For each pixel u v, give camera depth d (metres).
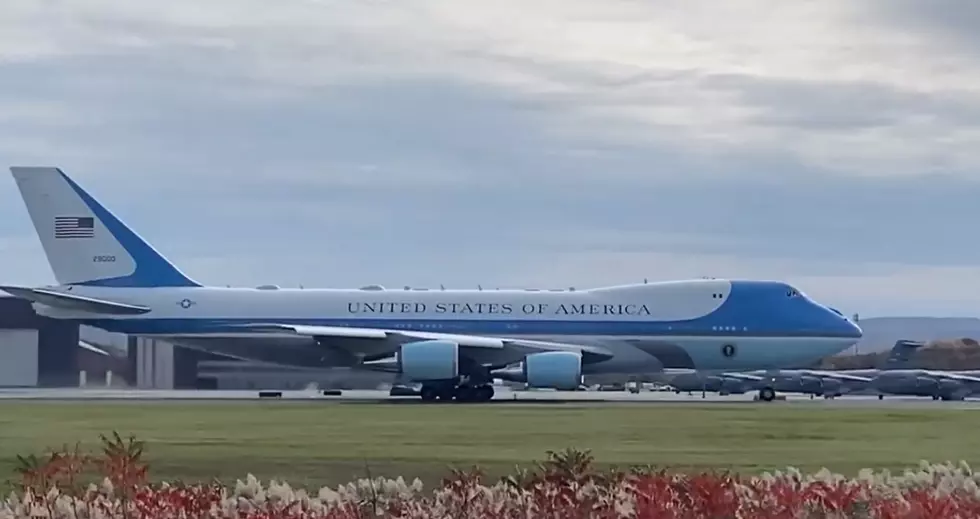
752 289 99.56
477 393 96.12
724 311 98.75
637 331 98.12
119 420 64.56
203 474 36.69
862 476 31.44
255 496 27.62
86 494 26.67
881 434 55.44
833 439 52.09
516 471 34.84
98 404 85.19
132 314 99.56
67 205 101.62
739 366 99.25
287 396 105.62
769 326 98.69
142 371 139.25
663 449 46.41
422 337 93.75
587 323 98.19
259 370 133.88
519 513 25.38
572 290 100.44
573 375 92.50
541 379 92.31
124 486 26.45
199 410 76.25
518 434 54.19
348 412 73.81
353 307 98.94
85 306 99.50
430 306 98.88
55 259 101.62
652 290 99.56
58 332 142.50
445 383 95.19
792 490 26.83
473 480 28.06
